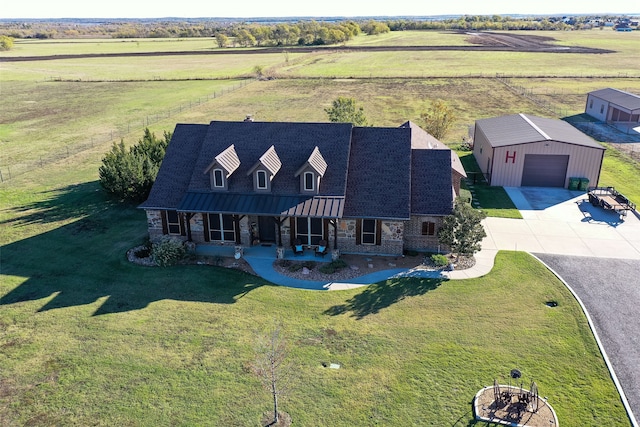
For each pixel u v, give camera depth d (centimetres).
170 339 2164
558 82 9562
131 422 1719
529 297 2464
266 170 2872
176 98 8819
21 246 3106
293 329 2239
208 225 3045
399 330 2220
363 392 1848
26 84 10544
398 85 9750
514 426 1673
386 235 2914
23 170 4794
